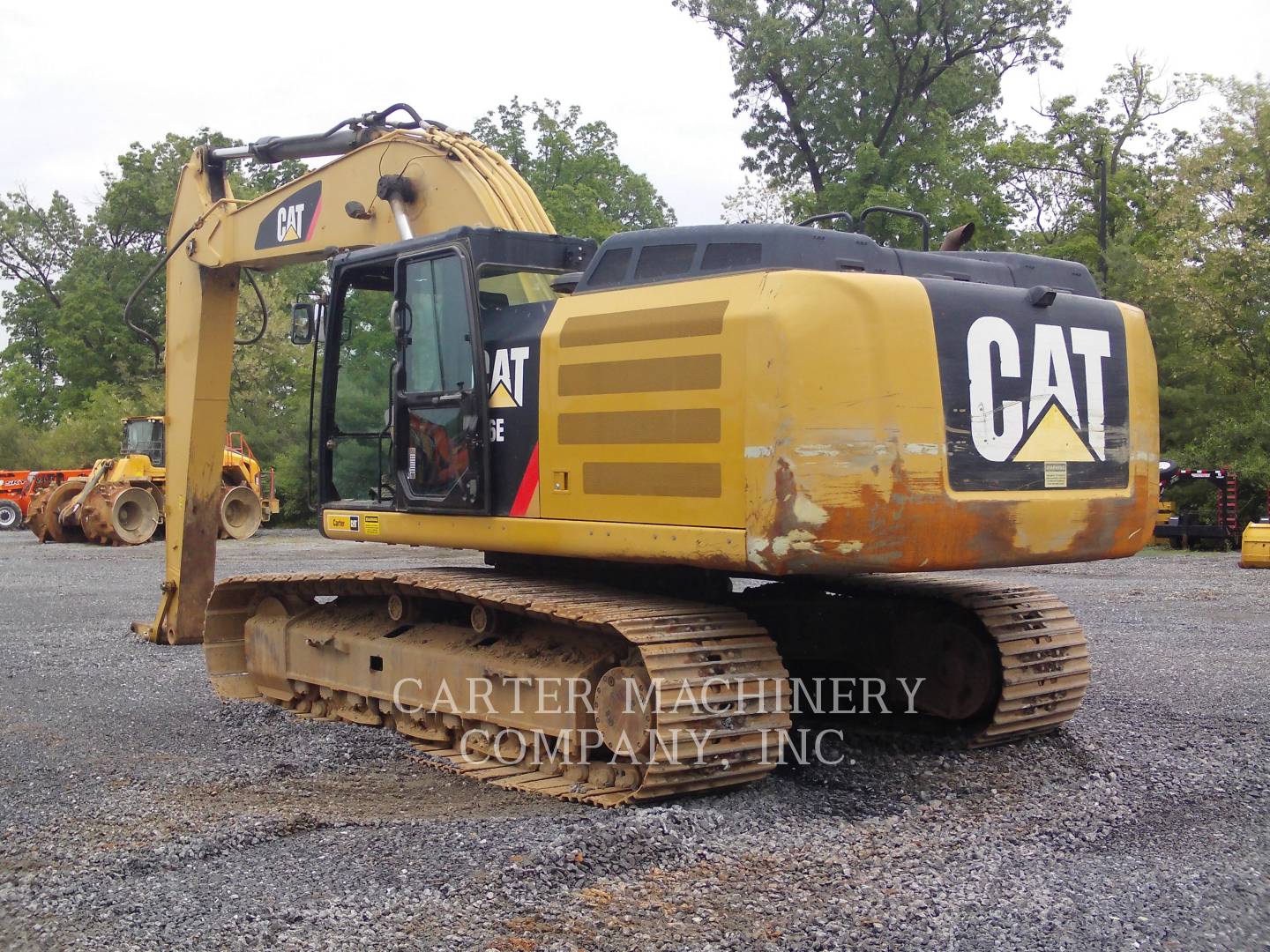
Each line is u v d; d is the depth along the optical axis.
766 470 5.51
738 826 5.48
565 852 4.98
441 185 8.52
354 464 8.00
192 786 6.36
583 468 6.29
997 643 6.91
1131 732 7.60
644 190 48.38
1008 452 6.01
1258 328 28.06
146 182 52.94
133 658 10.86
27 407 55.84
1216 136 30.36
